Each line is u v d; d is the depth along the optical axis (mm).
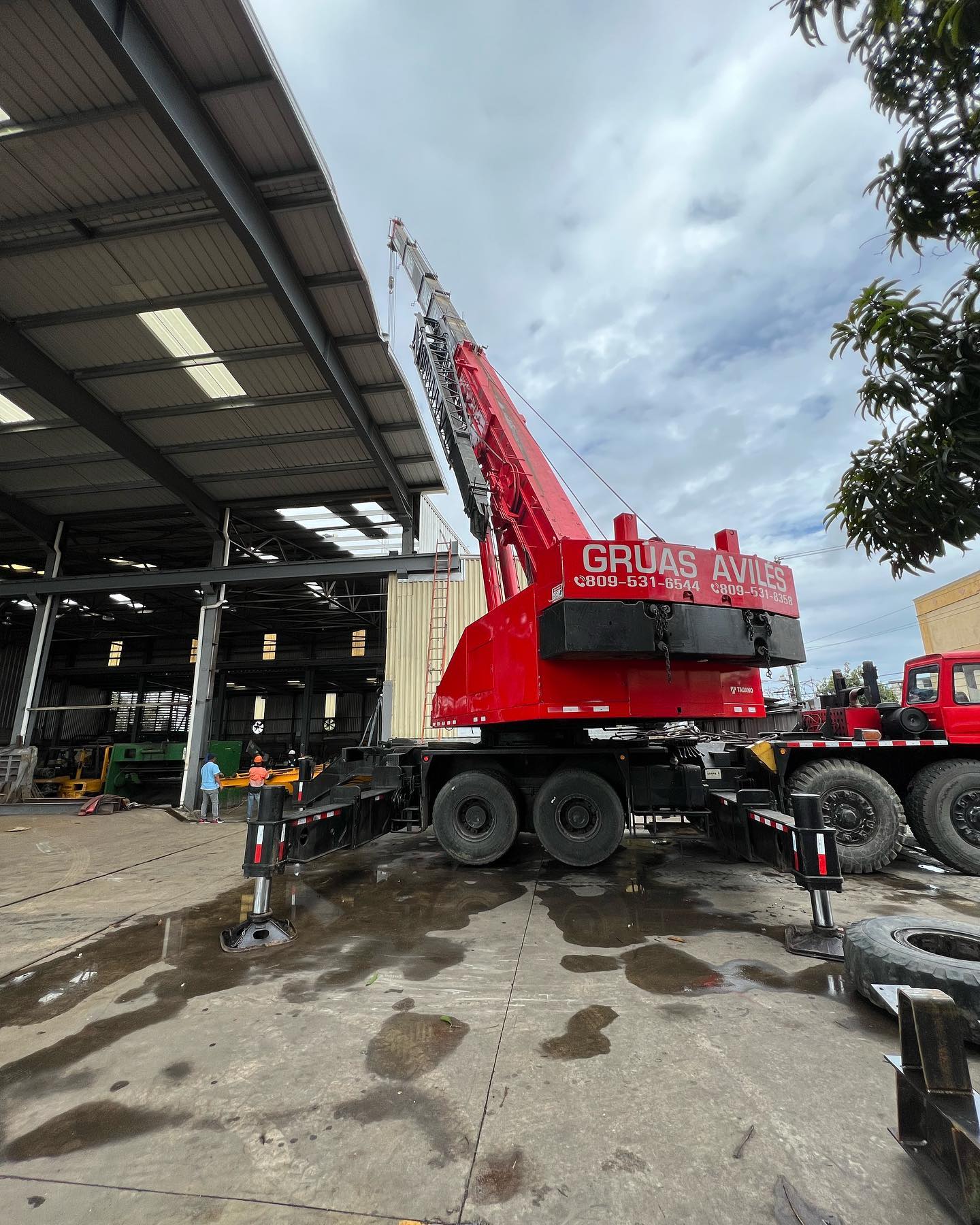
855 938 3553
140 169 8789
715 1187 2047
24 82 7727
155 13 7332
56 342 11672
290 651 30156
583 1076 2750
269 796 5039
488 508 8508
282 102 8312
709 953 4266
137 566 22453
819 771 6652
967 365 1683
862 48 1675
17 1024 3467
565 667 5812
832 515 2188
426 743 8664
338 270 10797
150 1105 2629
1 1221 1991
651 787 6785
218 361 12227
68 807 15406
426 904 5734
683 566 5465
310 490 17000
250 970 4207
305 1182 2133
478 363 8977
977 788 6512
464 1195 2047
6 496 16844
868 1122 2379
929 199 1767
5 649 27391
